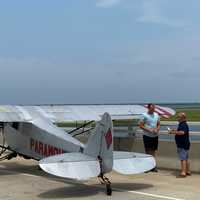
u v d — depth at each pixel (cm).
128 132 1461
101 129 889
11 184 1066
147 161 905
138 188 991
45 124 1166
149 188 991
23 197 910
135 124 1486
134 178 1131
